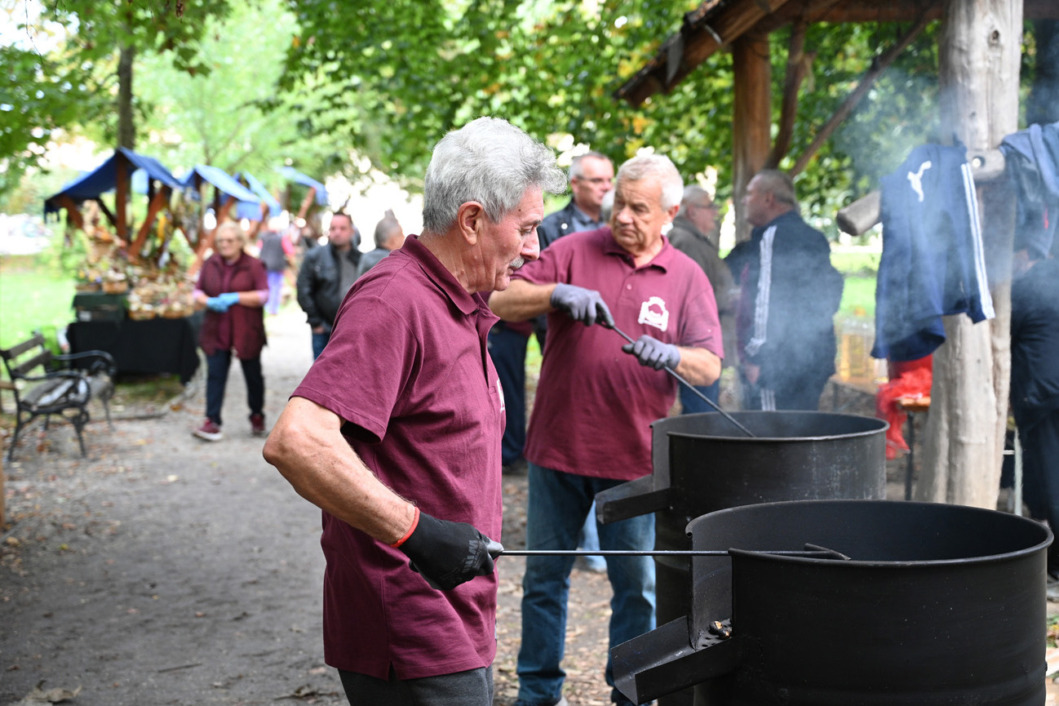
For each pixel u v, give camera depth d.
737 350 5.39
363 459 1.94
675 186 3.34
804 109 8.37
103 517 6.30
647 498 2.73
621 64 9.52
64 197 11.95
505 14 9.41
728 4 5.71
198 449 8.33
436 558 1.80
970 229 3.72
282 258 20.39
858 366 6.20
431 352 1.94
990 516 2.10
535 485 3.46
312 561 5.45
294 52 9.95
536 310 3.27
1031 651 1.83
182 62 6.80
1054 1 5.03
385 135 10.16
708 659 1.88
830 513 2.26
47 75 6.70
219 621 4.57
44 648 4.25
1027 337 4.36
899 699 1.74
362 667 1.98
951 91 3.95
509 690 3.78
